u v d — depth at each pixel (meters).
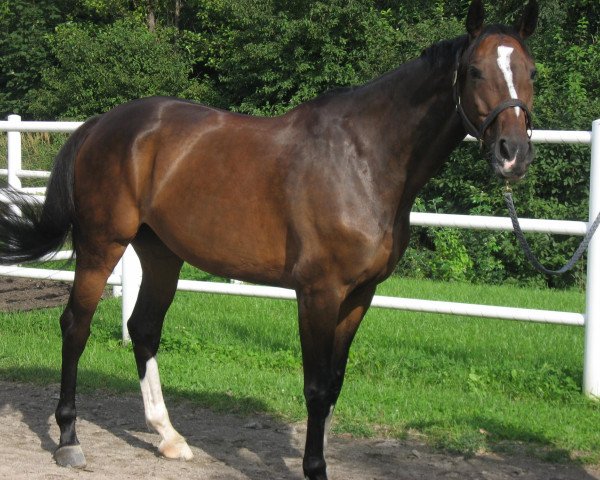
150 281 4.57
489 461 4.34
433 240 11.85
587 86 13.80
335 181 3.66
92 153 4.34
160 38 21.70
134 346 4.54
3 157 12.45
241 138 3.98
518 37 3.47
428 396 5.30
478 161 11.86
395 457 4.38
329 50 17.02
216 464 4.27
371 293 3.87
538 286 11.36
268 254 3.86
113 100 20.80
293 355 6.37
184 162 4.09
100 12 23.72
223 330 7.14
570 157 11.51
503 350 6.57
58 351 6.48
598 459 4.35
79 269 4.40
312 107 3.89
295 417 5.01
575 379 5.61
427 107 3.65
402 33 16.48
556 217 11.52
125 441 4.62
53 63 23.78
